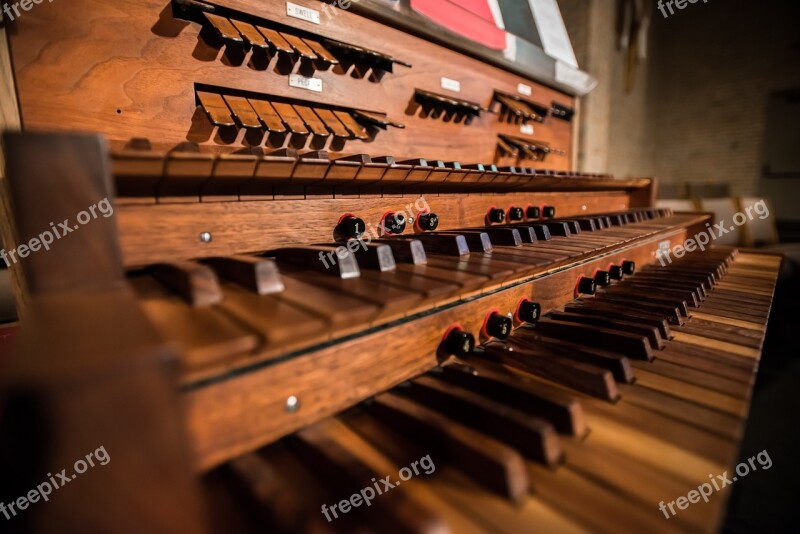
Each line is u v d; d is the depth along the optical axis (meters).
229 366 0.52
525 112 1.96
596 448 0.60
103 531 0.34
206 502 0.49
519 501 0.51
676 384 0.79
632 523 0.47
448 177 1.19
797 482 1.92
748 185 6.27
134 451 0.35
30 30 0.82
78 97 0.88
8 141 0.53
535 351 0.88
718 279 1.74
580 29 4.08
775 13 5.84
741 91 6.19
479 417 0.63
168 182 0.73
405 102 1.52
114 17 0.91
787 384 2.90
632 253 1.70
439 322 0.82
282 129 1.10
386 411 0.66
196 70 1.03
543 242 1.21
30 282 0.55
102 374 0.33
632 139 6.28
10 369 0.32
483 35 1.71
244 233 0.87
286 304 0.58
